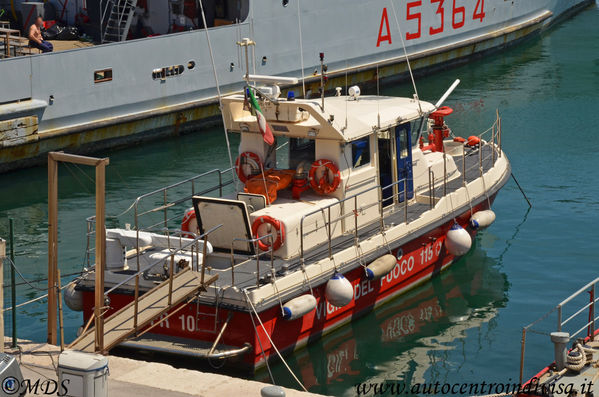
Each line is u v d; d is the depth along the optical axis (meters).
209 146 36.47
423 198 22.05
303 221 18.58
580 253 24.16
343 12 42.12
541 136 35.47
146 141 36.84
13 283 15.05
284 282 17.31
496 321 20.06
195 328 17.14
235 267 18.00
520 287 21.94
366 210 20.30
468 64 51.00
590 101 41.09
